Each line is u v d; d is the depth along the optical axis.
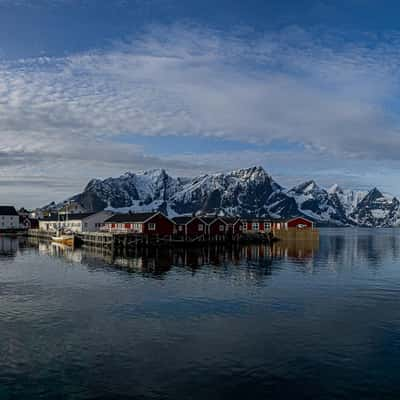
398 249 111.44
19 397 20.38
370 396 20.61
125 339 27.86
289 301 38.78
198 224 116.12
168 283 47.56
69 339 27.84
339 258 80.94
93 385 21.55
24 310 35.06
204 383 21.80
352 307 36.62
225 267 62.22
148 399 20.27
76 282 48.19
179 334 28.89
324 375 22.72
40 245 109.75
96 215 134.38
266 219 144.25
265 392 20.95
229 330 29.80
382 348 26.47
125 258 74.69
